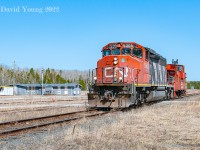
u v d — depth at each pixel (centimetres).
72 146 978
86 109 2330
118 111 2147
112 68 2264
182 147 977
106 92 2183
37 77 14425
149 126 1387
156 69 2867
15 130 1250
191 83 18938
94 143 999
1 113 2078
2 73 14175
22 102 3803
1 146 984
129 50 2364
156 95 2850
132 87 2172
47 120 1717
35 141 1053
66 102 3728
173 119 1606
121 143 1012
